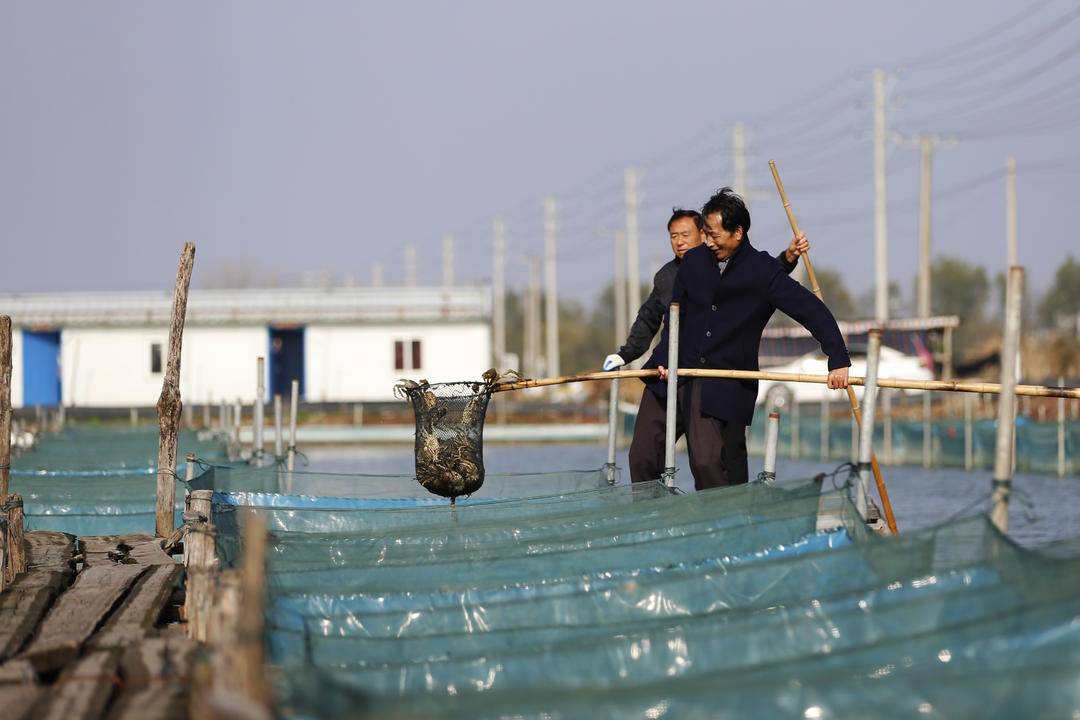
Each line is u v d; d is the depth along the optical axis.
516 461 37.31
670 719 5.92
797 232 11.91
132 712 6.37
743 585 8.51
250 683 5.75
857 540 9.02
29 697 6.84
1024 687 5.94
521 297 149.62
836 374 10.92
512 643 8.26
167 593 10.16
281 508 11.59
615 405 13.23
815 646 7.32
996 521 7.24
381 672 7.16
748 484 9.66
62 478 17.20
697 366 11.60
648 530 9.96
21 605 9.53
